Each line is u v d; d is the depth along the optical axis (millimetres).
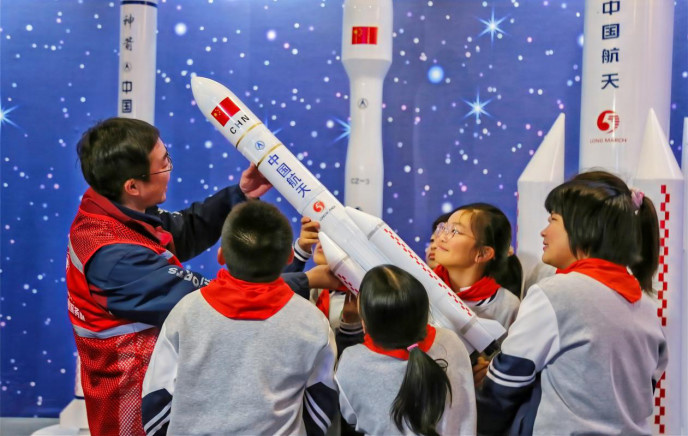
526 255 2102
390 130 2650
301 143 2668
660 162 1988
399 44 2629
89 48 2652
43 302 2703
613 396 1333
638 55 2129
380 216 2363
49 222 2691
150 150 1634
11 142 2674
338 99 2650
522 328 1386
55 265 2697
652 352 1419
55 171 2682
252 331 1351
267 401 1323
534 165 2127
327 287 1757
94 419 1637
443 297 1746
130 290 1527
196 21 2652
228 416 1319
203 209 1974
